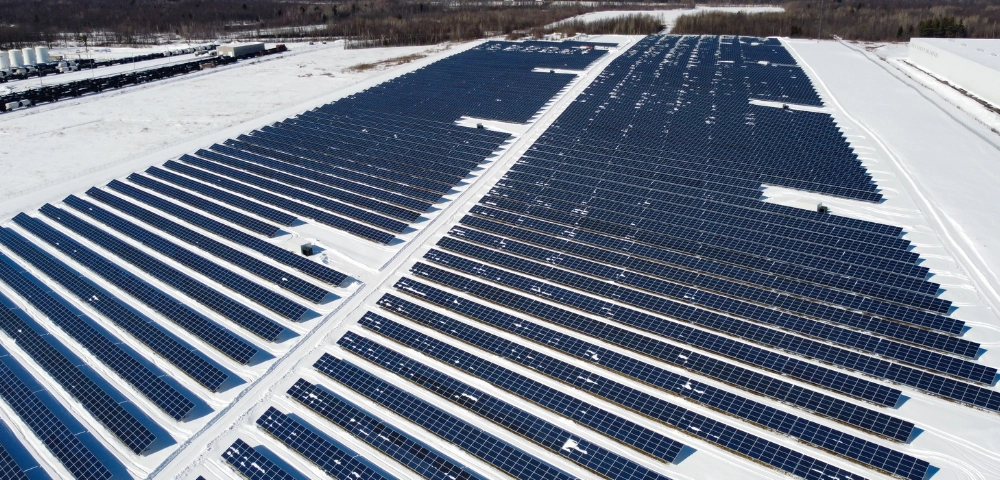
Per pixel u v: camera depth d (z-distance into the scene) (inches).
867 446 1105.4
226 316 1583.4
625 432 1181.1
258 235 1988.2
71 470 1162.6
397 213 2063.2
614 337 1432.1
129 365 1412.4
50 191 2372.0
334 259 1830.7
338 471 1138.0
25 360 1466.5
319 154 2608.3
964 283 1571.1
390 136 2792.8
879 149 2456.9
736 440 1145.4
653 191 2134.6
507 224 1961.1
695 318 1480.1
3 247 2006.6
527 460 1137.4
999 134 2667.3
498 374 1344.7
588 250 1786.4
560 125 2847.0
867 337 1370.6
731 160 2377.0
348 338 1481.3
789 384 1259.2
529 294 1626.5
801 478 1068.5
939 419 1163.3
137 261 1851.6
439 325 1512.1
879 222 1889.8
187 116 3408.0
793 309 1482.5
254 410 1296.8
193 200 2236.7
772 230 1840.6
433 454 1162.6
